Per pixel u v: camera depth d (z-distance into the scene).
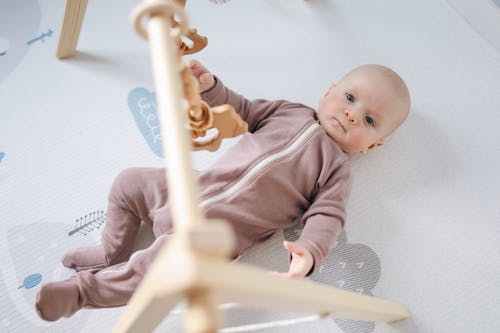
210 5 1.29
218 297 0.42
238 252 0.97
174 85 0.47
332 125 1.03
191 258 0.36
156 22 0.51
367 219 1.07
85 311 0.96
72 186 1.07
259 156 0.97
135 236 1.00
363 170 1.13
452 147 1.16
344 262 1.03
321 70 1.24
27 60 1.19
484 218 1.08
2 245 1.01
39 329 0.94
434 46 1.27
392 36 1.29
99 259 0.96
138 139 1.13
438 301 1.00
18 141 1.11
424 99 1.21
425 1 1.33
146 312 0.50
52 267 1.00
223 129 0.72
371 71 1.03
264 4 1.30
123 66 1.21
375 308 0.78
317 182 0.99
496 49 1.27
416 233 1.06
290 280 0.48
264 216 0.97
